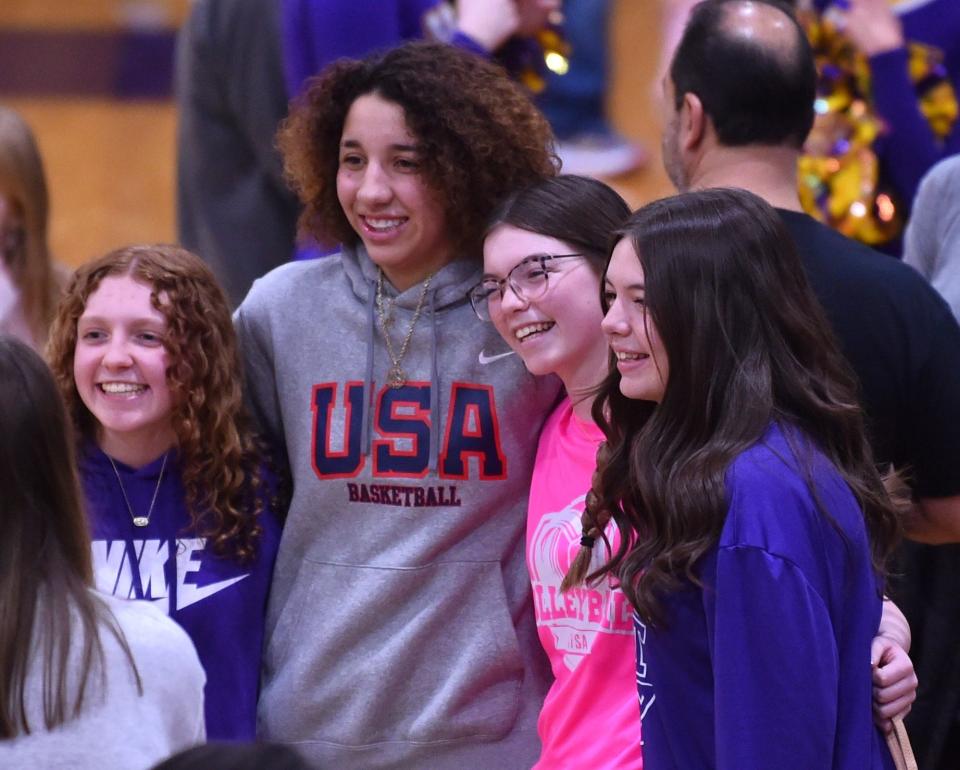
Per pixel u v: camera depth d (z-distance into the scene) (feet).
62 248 72.95
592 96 69.62
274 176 40.27
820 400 22.40
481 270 28.71
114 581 28.50
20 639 20.71
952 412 27.35
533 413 28.35
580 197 27.35
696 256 22.40
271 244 40.65
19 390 21.43
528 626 28.58
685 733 22.21
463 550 28.32
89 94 89.25
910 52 39.91
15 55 92.12
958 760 31.99
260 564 29.07
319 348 29.01
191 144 41.27
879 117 37.55
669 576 21.81
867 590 22.02
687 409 22.34
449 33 38.75
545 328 27.02
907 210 37.81
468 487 28.12
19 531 21.20
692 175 29.60
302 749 28.50
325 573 28.63
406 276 28.78
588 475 26.81
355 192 28.35
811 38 38.29
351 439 28.45
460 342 28.43
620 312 23.07
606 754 25.58
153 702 21.22
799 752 20.74
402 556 28.14
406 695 28.17
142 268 28.63
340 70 28.76
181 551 28.68
